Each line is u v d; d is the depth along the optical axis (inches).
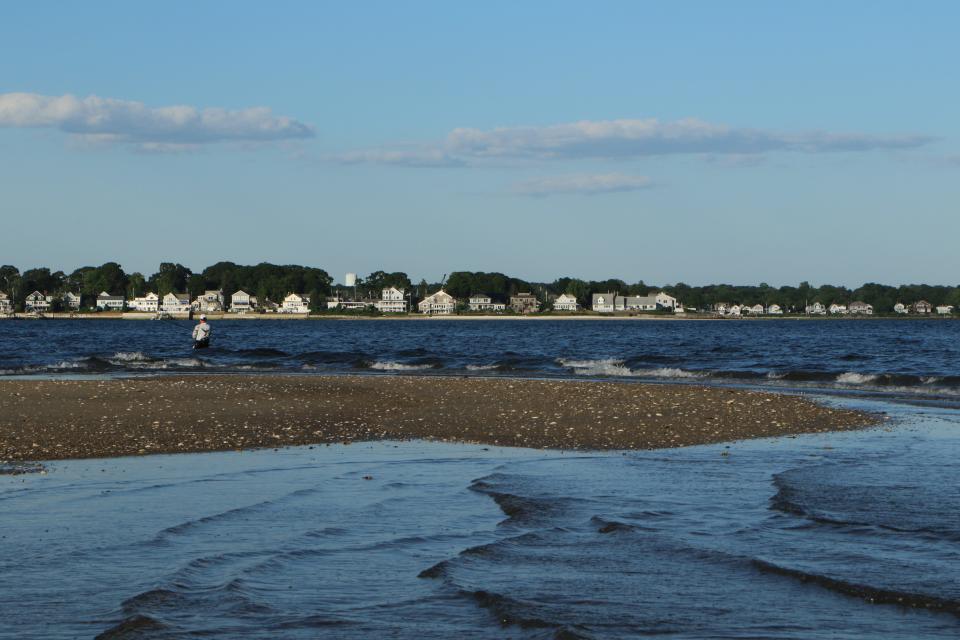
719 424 1061.1
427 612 385.7
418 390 1464.1
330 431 982.4
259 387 1489.9
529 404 1249.4
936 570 441.1
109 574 431.5
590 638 352.8
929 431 1016.2
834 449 872.3
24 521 536.4
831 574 433.7
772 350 2982.3
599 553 476.4
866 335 4763.8
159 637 352.5
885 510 572.4
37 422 997.2
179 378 1756.9
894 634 362.9
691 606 394.6
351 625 369.4
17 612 379.9
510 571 444.8
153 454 816.3
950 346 3272.6
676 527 532.7
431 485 667.4
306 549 480.1
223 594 402.9
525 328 6619.1
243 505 587.5
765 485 666.8
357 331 5654.5
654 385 1604.3
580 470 740.7
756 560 458.0
